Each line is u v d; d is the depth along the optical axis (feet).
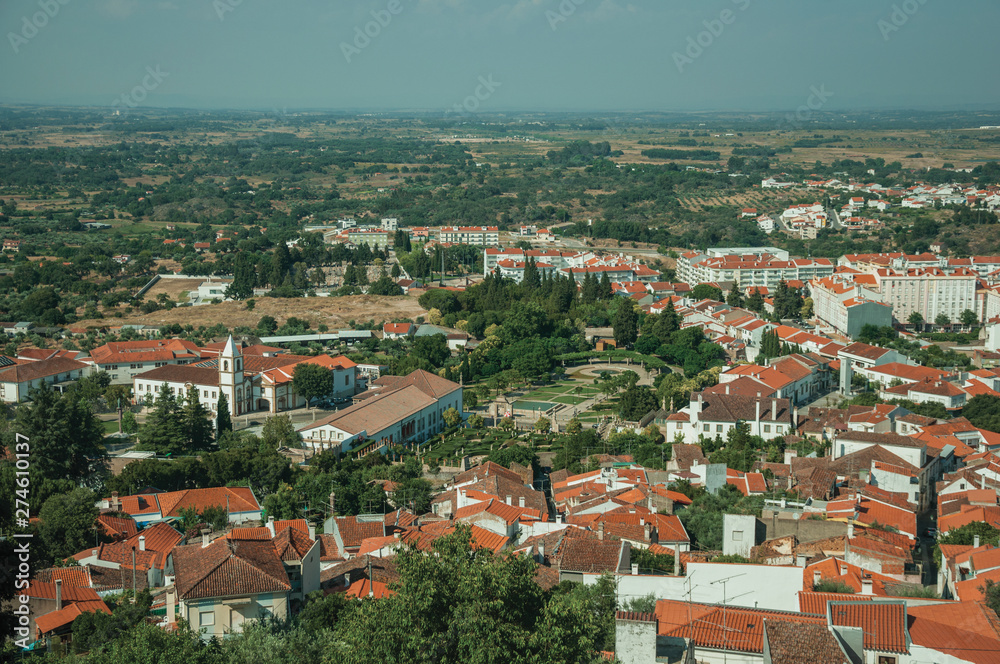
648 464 618.85
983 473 552.41
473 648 237.86
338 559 424.05
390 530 467.52
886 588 339.98
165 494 558.15
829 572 343.05
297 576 343.46
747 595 311.06
